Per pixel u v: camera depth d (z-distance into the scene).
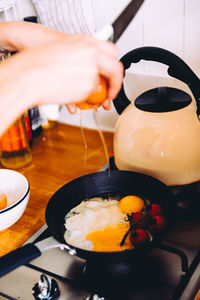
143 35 1.09
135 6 0.95
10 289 0.72
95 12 1.11
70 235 0.77
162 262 0.75
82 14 1.07
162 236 0.67
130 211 0.81
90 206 0.84
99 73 0.48
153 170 0.85
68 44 0.44
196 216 0.84
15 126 1.07
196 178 0.85
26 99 0.41
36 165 1.13
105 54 0.45
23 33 0.66
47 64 0.41
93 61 0.43
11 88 0.40
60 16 1.10
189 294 0.69
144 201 0.82
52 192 1.01
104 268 0.74
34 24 0.67
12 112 0.41
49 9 1.11
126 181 0.87
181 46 1.06
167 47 1.08
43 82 0.41
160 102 0.86
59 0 1.08
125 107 0.95
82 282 0.72
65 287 0.72
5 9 1.14
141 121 0.85
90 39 0.47
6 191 0.96
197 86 0.81
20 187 0.94
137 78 1.16
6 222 0.85
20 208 0.87
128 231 0.72
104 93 0.53
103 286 0.71
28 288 0.72
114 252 0.64
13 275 0.75
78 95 0.44
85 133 1.27
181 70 0.80
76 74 0.42
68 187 0.85
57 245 0.62
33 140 1.25
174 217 0.71
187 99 0.86
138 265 0.75
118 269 0.74
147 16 1.06
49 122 1.29
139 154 0.85
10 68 0.41
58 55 0.42
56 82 0.42
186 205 0.85
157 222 0.74
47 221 0.72
